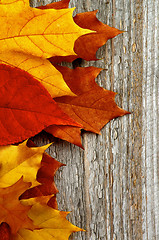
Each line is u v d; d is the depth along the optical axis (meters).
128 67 0.67
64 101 0.63
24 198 0.62
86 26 0.62
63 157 0.65
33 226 0.60
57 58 0.62
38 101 0.59
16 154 0.60
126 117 0.67
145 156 0.68
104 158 0.67
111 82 0.66
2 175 0.60
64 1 0.61
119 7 0.66
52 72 0.59
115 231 0.68
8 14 0.57
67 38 0.58
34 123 0.60
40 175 0.63
